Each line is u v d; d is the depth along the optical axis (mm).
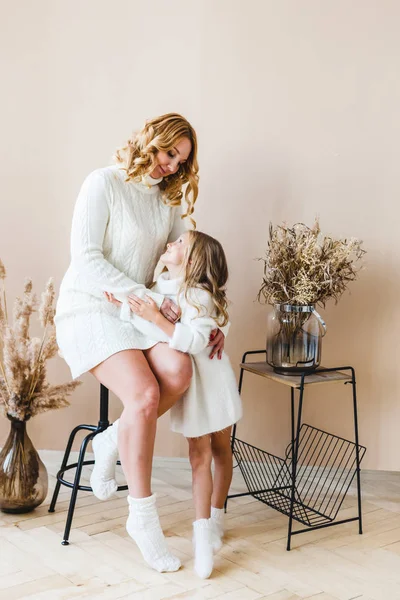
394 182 2902
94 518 2543
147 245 2438
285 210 2936
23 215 2992
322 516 2654
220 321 2416
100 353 2279
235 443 3076
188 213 2547
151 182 2432
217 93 2908
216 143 2932
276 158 2920
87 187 2361
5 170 2977
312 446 3049
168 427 3068
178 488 2875
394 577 2203
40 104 2945
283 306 2475
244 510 2701
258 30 2877
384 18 2844
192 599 2021
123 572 2162
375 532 2537
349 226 2932
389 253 2932
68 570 2158
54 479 2922
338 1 2854
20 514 2555
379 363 2984
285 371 2504
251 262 2969
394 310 2955
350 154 2900
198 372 2354
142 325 2330
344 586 2135
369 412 3014
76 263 2328
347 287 2957
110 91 2928
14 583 2062
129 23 2902
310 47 2873
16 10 2916
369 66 2863
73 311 2369
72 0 2904
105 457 2363
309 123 2898
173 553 2307
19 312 2523
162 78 2916
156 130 2334
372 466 3041
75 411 3078
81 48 2916
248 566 2240
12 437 2537
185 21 2891
